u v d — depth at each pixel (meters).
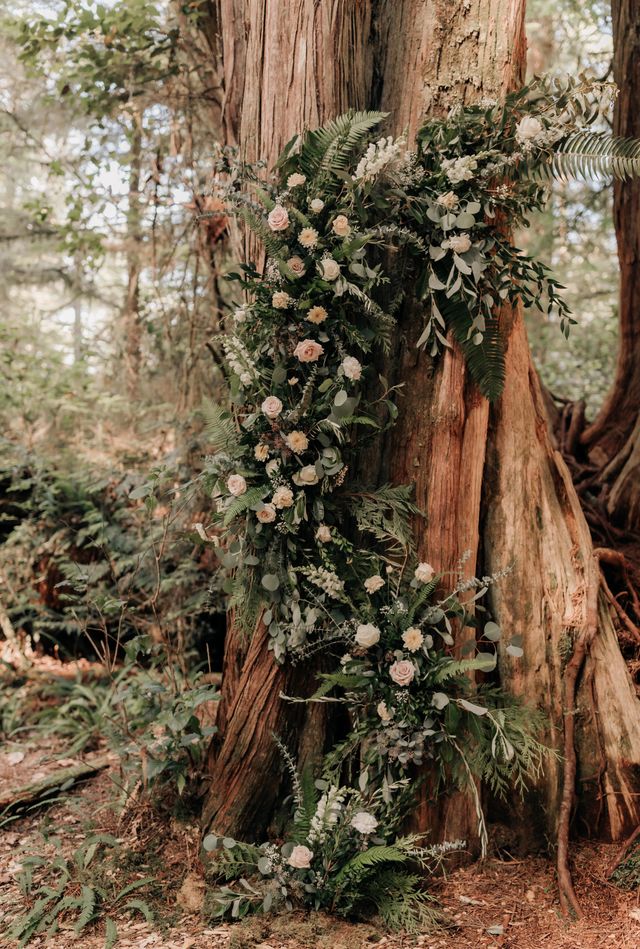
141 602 4.93
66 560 4.95
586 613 3.18
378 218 2.99
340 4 3.06
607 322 7.17
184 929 2.71
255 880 2.90
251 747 3.11
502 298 2.95
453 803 3.01
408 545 3.04
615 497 4.42
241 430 3.07
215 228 4.74
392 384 3.12
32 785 3.62
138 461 5.40
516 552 3.21
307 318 2.85
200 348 5.03
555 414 5.23
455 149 2.87
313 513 2.97
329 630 2.97
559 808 3.07
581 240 6.92
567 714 3.09
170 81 4.73
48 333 7.01
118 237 5.70
